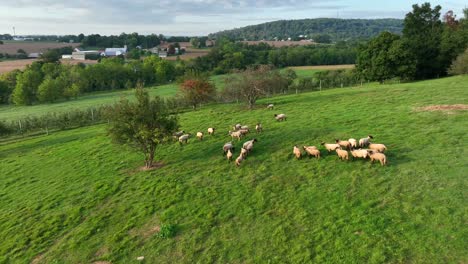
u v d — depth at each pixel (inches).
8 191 1199.6
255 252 690.8
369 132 1208.8
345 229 699.4
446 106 1428.4
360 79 3216.0
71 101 4323.3
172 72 5895.7
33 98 4525.1
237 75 2079.2
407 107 1502.2
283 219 773.3
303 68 5649.6
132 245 779.4
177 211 880.9
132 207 940.6
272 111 1807.3
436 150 967.0
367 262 608.7
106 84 5442.9
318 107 1763.0
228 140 1362.0
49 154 1571.1
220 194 928.3
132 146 1178.6
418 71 2864.2
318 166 987.9
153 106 1171.9
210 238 759.1
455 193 742.5
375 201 768.9
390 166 912.3
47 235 871.1
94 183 1132.5
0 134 2176.4
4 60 7844.5
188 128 1649.9
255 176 995.9
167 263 708.7
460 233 627.8
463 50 2672.2
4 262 791.7
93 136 1786.4
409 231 658.8
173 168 1155.3
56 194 1099.3
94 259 757.3
